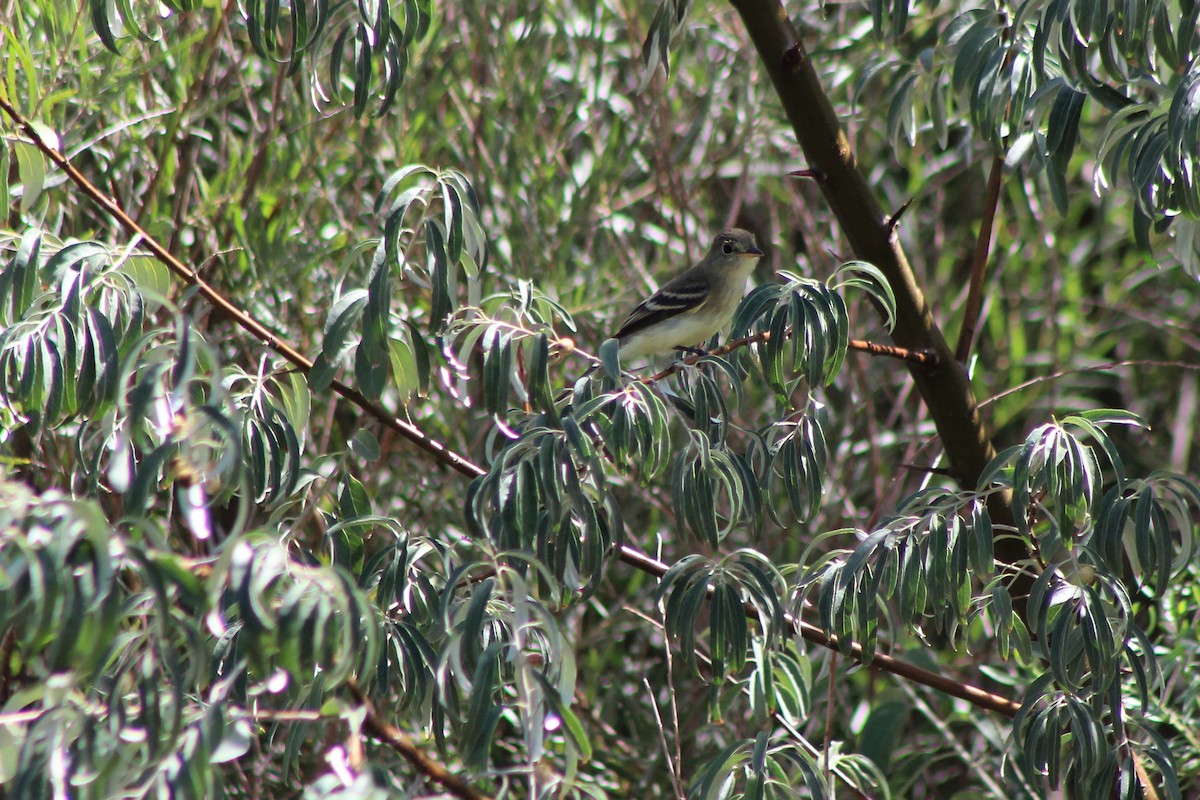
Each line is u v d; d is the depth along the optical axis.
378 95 11.10
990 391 15.10
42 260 6.86
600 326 14.08
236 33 12.88
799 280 7.42
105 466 8.04
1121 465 7.07
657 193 14.96
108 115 11.23
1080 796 7.12
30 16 10.23
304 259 11.83
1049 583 7.05
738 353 8.65
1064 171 7.93
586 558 6.78
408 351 7.25
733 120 14.99
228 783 11.22
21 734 4.99
